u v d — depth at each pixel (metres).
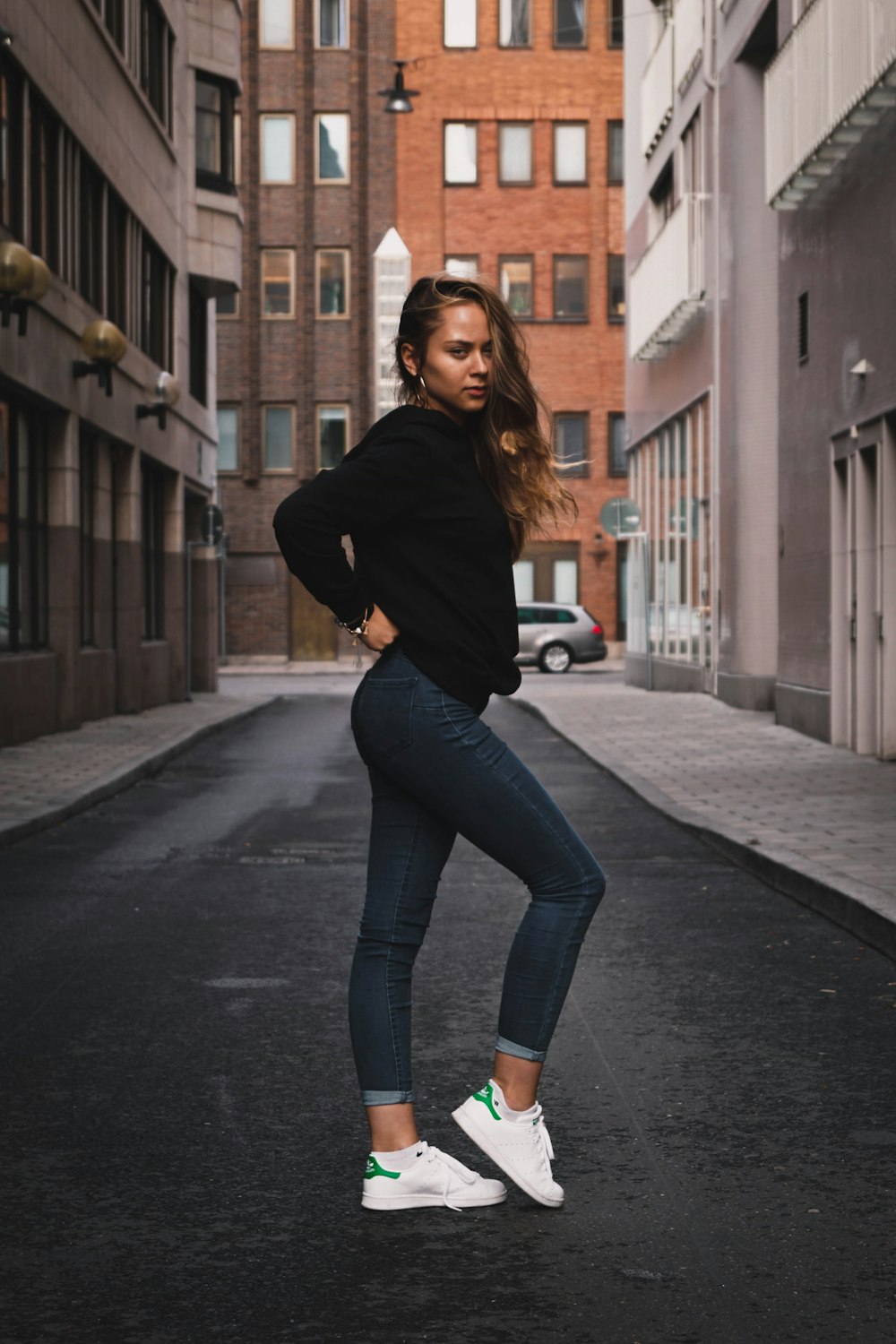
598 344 48.28
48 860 9.64
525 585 47.97
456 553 3.57
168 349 26.36
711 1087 4.80
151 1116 4.50
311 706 27.45
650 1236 3.56
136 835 10.82
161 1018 5.66
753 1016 5.69
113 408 21.17
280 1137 4.31
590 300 48.38
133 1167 4.06
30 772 13.91
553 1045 5.31
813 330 16.33
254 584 48.50
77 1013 5.73
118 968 6.52
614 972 6.45
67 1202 3.79
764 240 21.03
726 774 13.51
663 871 9.11
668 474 26.84
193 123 27.58
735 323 21.30
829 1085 4.81
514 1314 3.12
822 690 16.42
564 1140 4.29
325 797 13.25
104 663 21.62
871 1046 5.28
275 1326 3.07
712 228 22.59
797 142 15.58
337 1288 3.26
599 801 12.41
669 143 26.03
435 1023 5.61
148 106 23.81
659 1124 4.43
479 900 8.30
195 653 30.47
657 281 25.83
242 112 48.28
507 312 3.64
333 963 6.62
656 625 28.27
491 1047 5.27
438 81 48.31
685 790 12.44
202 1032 5.46
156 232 24.80
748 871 9.06
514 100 48.25
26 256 14.95
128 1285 3.28
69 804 11.73
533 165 48.50
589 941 7.11
